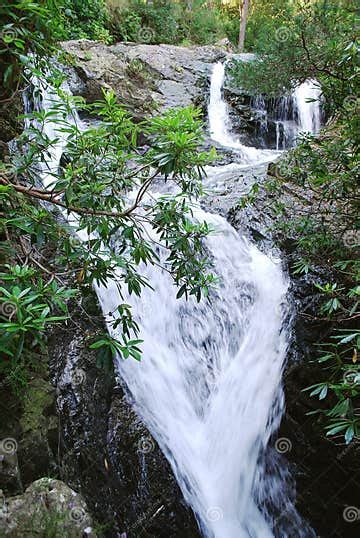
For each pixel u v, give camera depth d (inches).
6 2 74.9
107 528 95.3
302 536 112.3
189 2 502.3
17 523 73.5
